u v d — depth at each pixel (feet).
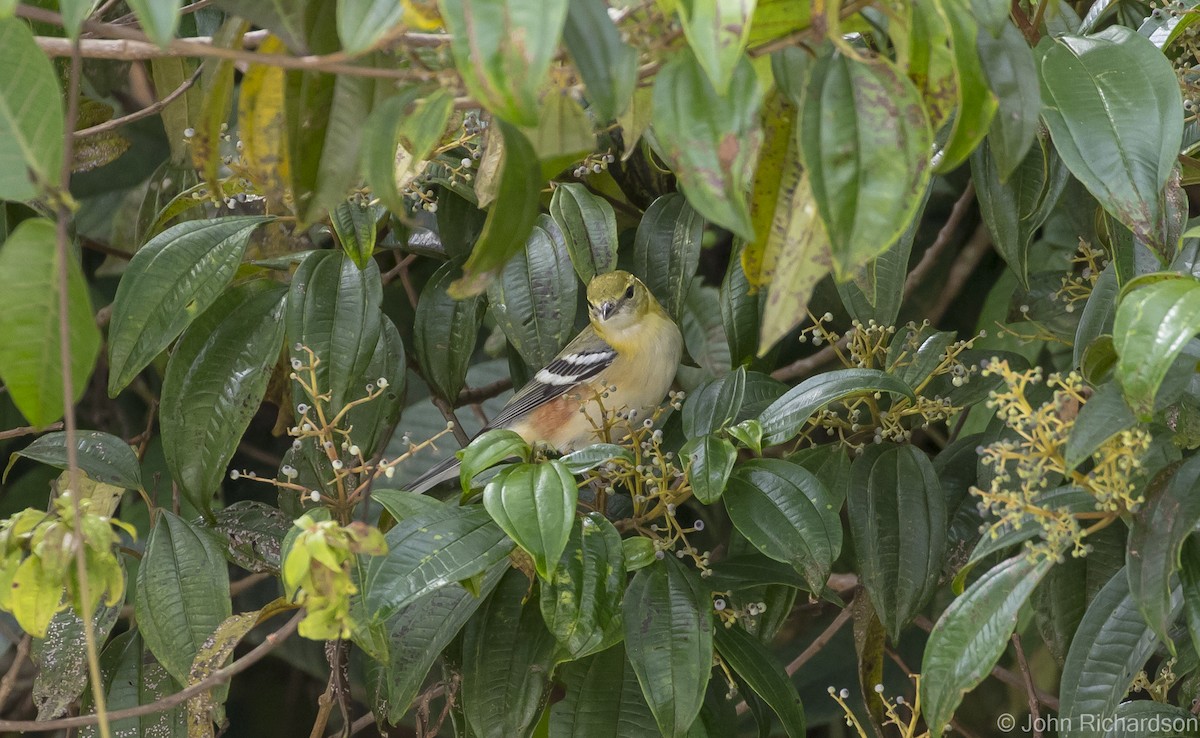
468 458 20.26
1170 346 14.35
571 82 13.44
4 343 12.78
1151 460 17.49
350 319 23.90
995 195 22.39
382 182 12.84
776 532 20.52
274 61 12.56
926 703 17.37
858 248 11.83
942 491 22.97
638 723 21.42
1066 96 16.84
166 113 27.09
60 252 12.34
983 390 24.70
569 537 19.98
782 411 21.77
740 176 11.74
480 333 36.29
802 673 33.40
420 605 21.52
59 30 24.50
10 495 33.53
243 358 24.08
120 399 35.12
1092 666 18.24
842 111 12.00
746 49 12.42
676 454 24.25
